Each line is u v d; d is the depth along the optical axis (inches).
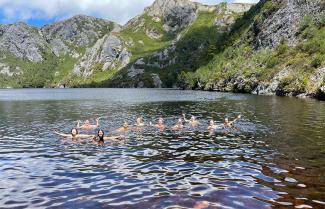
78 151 908.0
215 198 525.3
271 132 1176.2
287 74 4330.7
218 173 670.5
